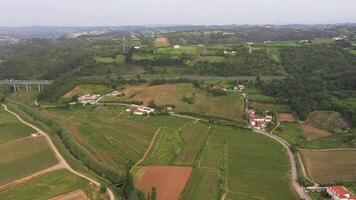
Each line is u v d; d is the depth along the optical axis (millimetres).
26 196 166875
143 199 157875
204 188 176125
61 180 180875
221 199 167625
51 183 178375
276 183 185250
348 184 181000
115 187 174000
